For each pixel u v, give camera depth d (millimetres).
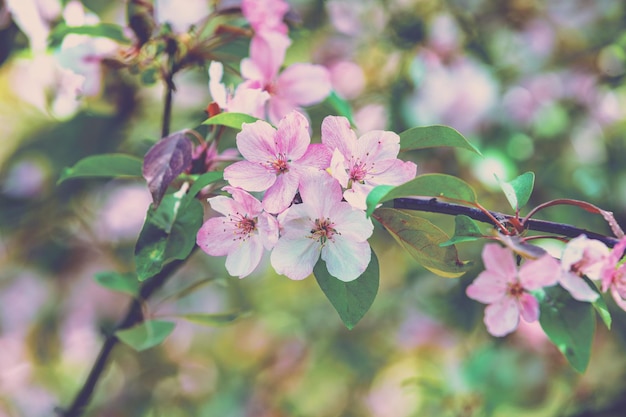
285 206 521
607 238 524
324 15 985
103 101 863
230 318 668
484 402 936
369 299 527
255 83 616
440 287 1049
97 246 1039
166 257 558
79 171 623
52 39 683
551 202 526
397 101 941
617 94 1032
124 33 669
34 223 995
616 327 974
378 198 496
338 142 521
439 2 999
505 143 927
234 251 539
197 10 648
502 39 1038
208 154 589
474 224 516
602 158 988
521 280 503
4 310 1038
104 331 705
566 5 1032
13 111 957
